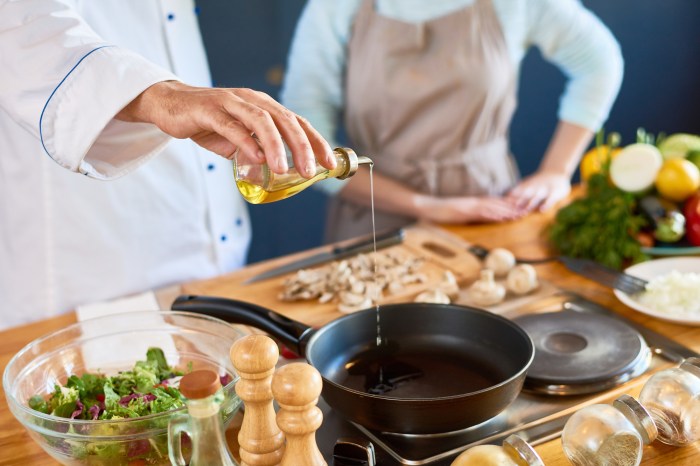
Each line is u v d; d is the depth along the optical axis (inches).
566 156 84.7
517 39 80.6
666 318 41.6
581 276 49.7
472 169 82.8
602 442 28.1
